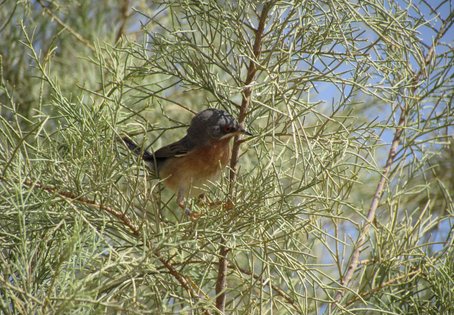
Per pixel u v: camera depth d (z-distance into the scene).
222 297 9.80
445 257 11.15
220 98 11.12
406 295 10.84
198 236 9.30
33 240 8.92
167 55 10.81
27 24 14.24
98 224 9.45
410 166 12.73
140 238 9.18
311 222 10.61
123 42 12.66
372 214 11.70
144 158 13.28
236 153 10.85
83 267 7.98
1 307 7.66
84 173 9.53
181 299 9.00
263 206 9.52
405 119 12.55
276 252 9.52
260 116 11.06
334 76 9.91
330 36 10.41
